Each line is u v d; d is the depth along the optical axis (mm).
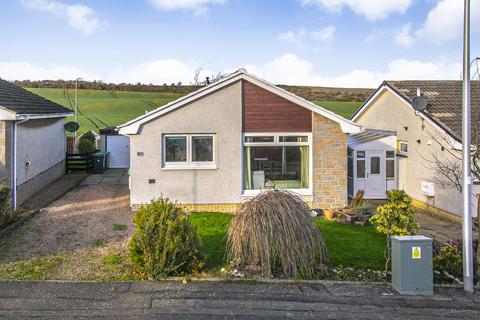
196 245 9703
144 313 7469
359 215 14234
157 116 15281
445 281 9484
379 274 9609
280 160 15781
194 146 15594
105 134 28109
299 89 59875
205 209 15617
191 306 7785
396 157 19391
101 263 9781
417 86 19578
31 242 11219
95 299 7953
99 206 15883
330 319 7422
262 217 9438
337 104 50625
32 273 9055
